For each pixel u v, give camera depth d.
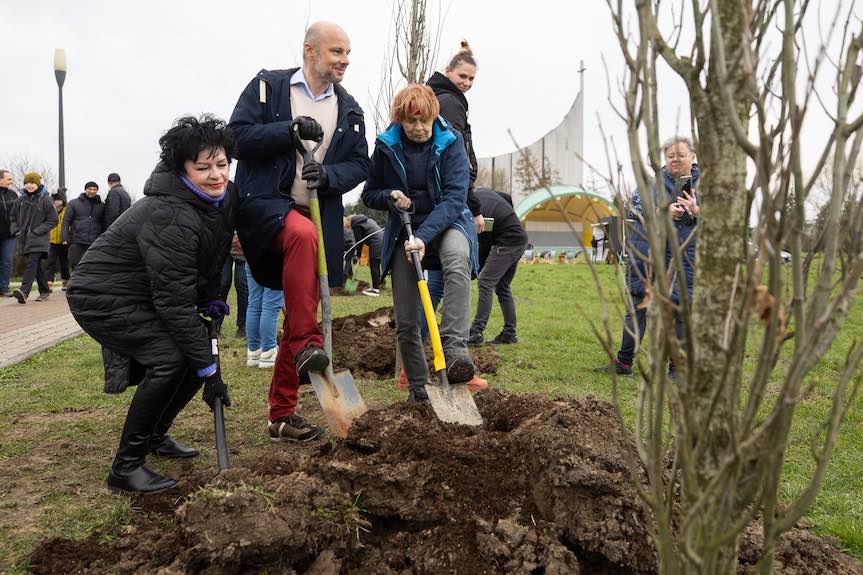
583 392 5.32
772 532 1.49
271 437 4.08
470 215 4.35
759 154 1.32
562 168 40.56
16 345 7.48
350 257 14.60
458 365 3.72
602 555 2.35
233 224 3.62
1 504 3.05
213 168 3.24
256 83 3.95
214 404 3.33
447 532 2.44
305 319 3.79
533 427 2.81
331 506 2.49
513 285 16.36
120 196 13.05
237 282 7.96
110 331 3.18
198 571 2.25
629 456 1.58
